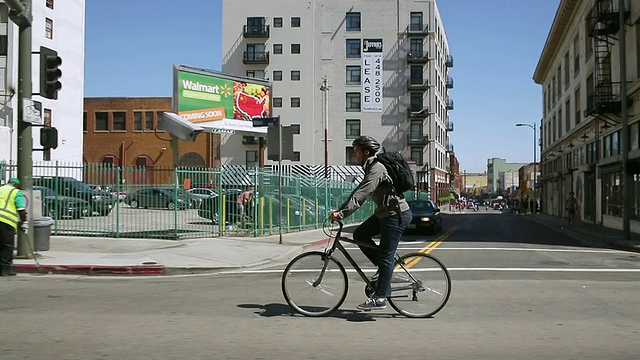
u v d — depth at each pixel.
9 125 36.38
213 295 8.80
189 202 18.00
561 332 6.43
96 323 6.82
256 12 68.75
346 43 68.56
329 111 68.44
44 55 12.24
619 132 26.44
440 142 75.31
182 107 23.83
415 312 7.14
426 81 68.12
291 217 22.30
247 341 6.00
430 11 68.06
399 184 6.67
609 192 28.25
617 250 17.58
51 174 22.47
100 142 64.81
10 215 10.90
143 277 11.32
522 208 63.47
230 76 26.06
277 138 17.19
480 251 16.36
